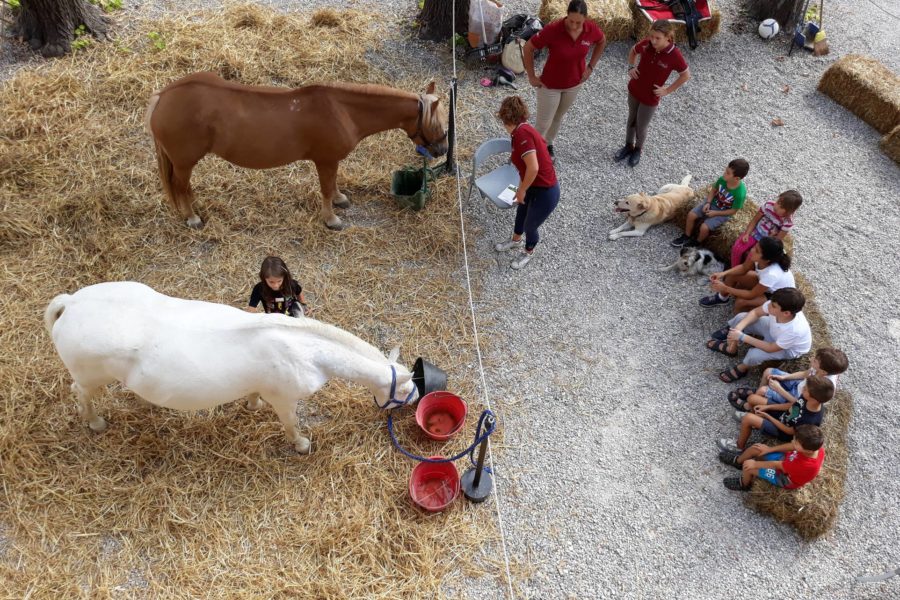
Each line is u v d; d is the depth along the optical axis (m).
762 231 5.27
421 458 4.07
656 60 5.88
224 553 3.86
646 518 4.30
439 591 3.84
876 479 4.60
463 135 6.80
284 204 5.87
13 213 5.36
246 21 7.53
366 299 5.27
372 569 3.89
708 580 4.06
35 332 4.71
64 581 3.66
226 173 6.03
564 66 5.86
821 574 4.14
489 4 7.24
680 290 5.71
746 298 5.12
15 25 6.98
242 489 4.13
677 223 6.21
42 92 6.33
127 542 3.85
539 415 4.76
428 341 5.07
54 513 3.90
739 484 4.43
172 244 5.45
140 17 7.44
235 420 4.43
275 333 3.71
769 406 4.50
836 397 4.82
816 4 9.14
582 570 4.04
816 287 5.77
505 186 5.90
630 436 4.71
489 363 5.02
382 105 5.18
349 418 4.54
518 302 5.46
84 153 5.96
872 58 8.27
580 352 5.18
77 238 5.38
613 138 7.05
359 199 6.06
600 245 6.02
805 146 7.12
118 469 4.12
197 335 3.62
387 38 7.77
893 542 4.30
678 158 6.88
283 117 4.96
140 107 6.46
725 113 7.45
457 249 5.77
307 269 5.41
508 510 4.26
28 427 4.20
